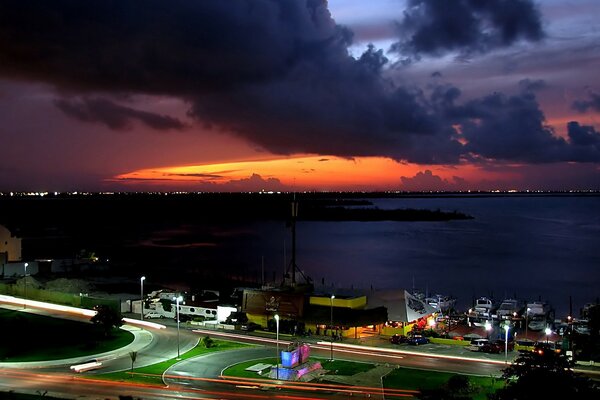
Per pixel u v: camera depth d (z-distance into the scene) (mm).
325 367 71562
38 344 82562
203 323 98312
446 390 51969
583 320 109250
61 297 111062
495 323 103250
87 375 67875
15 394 58281
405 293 100562
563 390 38719
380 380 65438
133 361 67812
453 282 182750
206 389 62031
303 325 92438
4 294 120750
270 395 59781
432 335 89312
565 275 195125
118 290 130250
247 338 88188
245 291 99500
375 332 92875
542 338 85938
